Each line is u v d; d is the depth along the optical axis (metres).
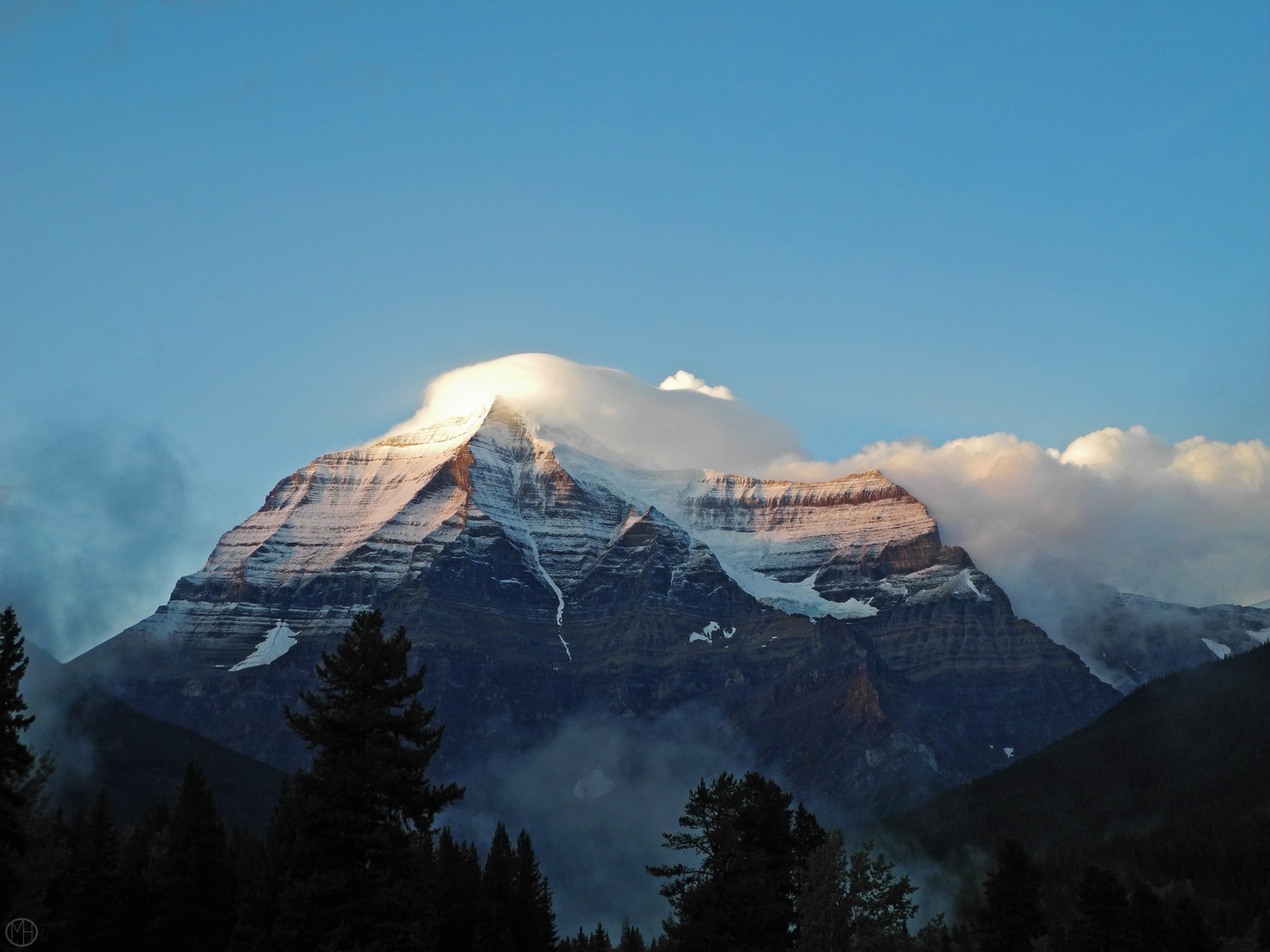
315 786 181.38
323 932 174.50
